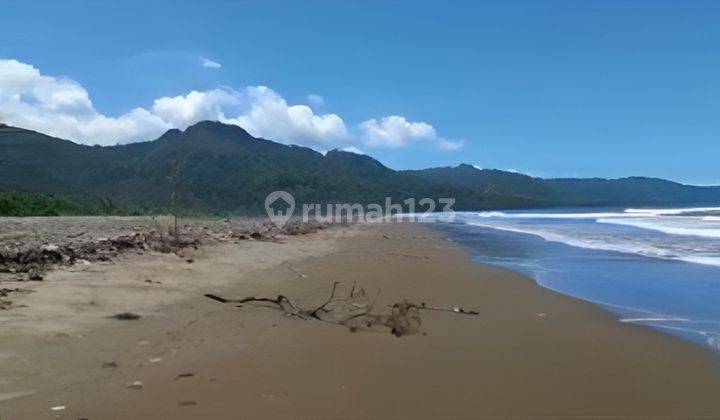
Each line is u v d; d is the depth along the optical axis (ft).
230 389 15.84
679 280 39.22
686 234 81.10
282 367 18.04
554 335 23.31
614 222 129.08
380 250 66.95
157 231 63.93
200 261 43.50
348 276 41.32
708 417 14.51
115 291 28.71
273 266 45.09
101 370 16.92
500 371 18.13
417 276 42.24
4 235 56.24
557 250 64.23
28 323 21.25
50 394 14.83
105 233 62.23
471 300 32.27
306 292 33.42
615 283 38.40
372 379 17.10
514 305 30.68
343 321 25.26
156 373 16.97
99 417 13.52
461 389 16.34
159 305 26.58
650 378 17.61
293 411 14.35
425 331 23.84
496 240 84.53
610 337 22.99
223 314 25.75
